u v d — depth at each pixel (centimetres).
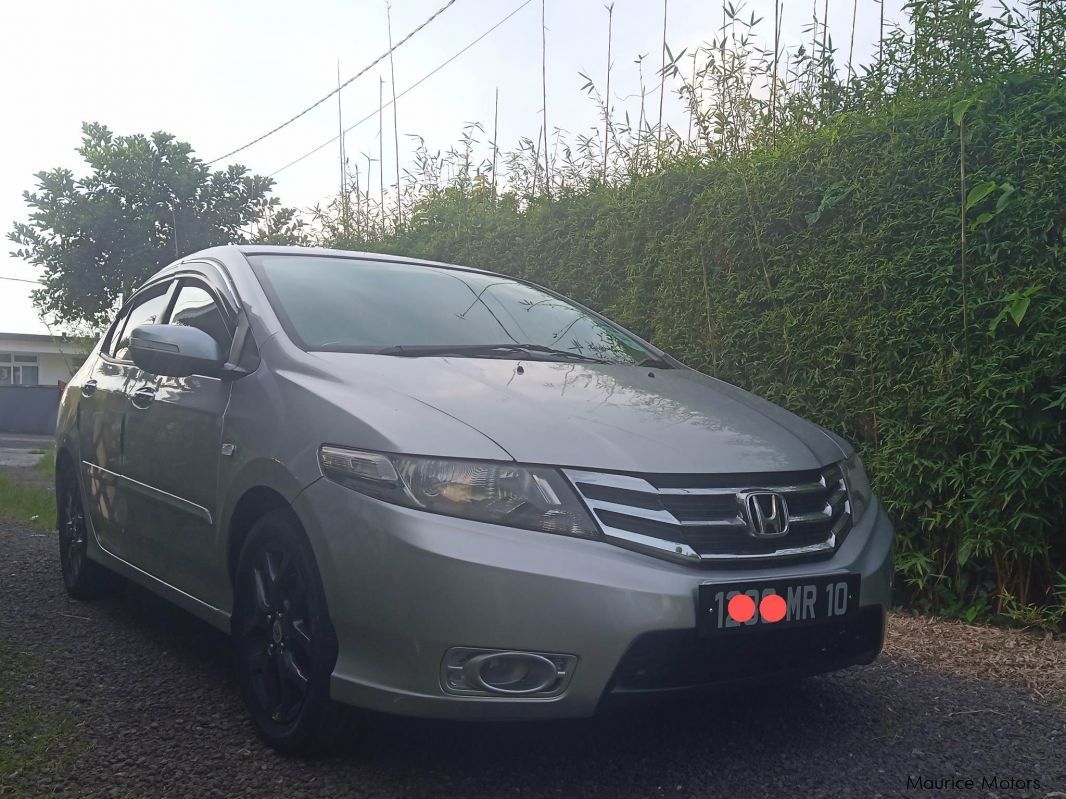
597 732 306
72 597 486
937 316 468
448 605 247
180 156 1545
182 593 359
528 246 726
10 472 1241
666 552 257
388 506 258
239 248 402
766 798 263
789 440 309
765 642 268
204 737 300
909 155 486
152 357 338
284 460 288
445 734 302
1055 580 462
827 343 520
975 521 466
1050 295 436
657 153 662
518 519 254
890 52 536
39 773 270
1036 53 470
